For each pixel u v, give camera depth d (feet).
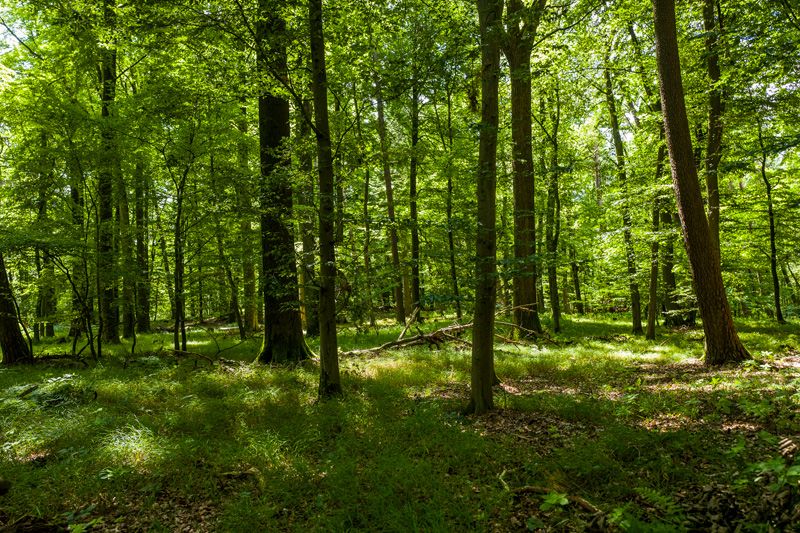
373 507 13.03
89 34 38.63
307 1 23.13
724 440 15.74
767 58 33.12
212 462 16.72
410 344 43.11
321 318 24.66
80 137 38.22
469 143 53.93
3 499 14.34
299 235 34.37
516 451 16.57
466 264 22.81
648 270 50.34
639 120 50.93
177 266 38.68
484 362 22.06
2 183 38.93
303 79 27.22
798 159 52.65
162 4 22.76
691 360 33.24
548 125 62.85
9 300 37.42
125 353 41.42
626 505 11.83
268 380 29.09
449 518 12.45
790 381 21.83
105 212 44.32
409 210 70.18
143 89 36.06
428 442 17.65
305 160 29.22
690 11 41.81
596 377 29.71
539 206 63.87
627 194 46.93
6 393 25.17
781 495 10.66
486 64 20.95
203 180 35.65
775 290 52.85
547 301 102.89
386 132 56.70
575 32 46.16
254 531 12.45
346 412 21.30
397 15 24.77
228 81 27.73
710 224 41.14
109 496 14.75
